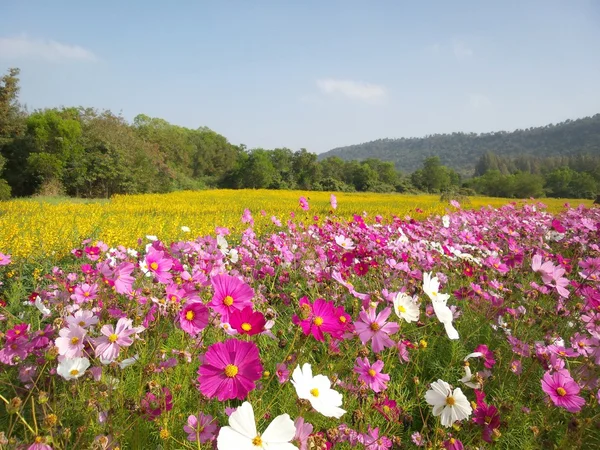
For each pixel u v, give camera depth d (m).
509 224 6.61
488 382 2.35
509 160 159.50
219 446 0.88
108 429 1.48
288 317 2.96
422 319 2.72
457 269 3.90
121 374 1.76
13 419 1.77
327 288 2.91
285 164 67.62
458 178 95.56
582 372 2.21
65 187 28.27
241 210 14.89
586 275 3.08
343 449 1.59
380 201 23.06
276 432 0.94
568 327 2.81
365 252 3.19
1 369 1.96
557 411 2.07
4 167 29.47
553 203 25.92
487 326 2.86
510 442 1.90
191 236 7.43
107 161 28.53
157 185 32.16
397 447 1.77
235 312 1.28
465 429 1.77
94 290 2.34
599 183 68.06
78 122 29.52
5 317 2.55
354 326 1.71
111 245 5.68
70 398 1.73
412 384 2.33
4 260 2.73
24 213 11.57
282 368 1.65
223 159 67.88
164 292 2.29
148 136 49.66
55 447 1.27
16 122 30.97
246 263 3.62
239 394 1.06
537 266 2.43
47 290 2.93
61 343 1.54
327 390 1.19
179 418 1.68
